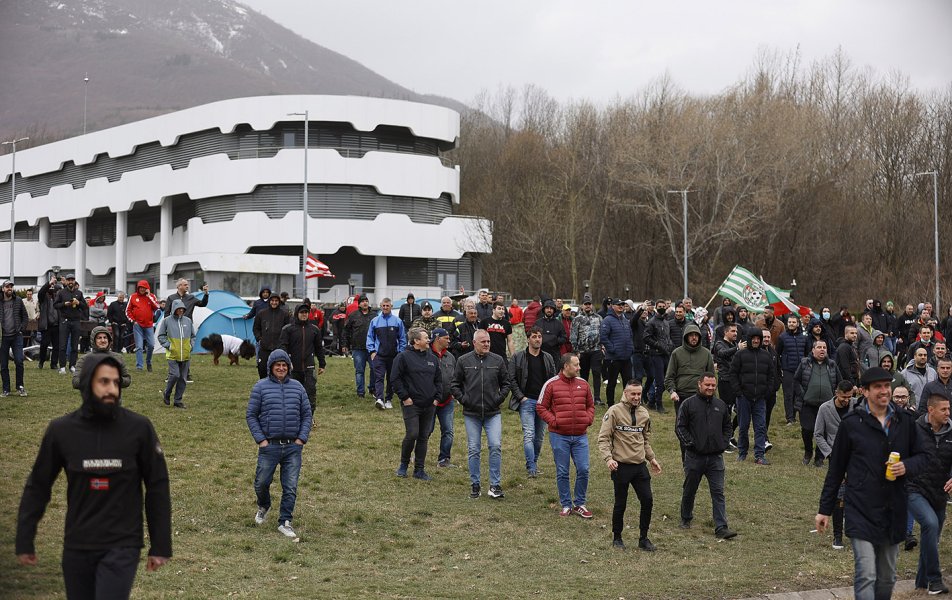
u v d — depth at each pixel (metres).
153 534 6.95
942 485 10.48
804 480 16.53
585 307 22.06
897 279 65.75
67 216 78.69
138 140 71.06
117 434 6.86
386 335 21.28
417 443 15.47
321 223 62.41
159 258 75.25
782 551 12.53
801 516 14.32
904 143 69.12
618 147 69.12
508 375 14.69
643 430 12.38
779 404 24.34
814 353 17.47
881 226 67.94
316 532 12.47
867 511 8.83
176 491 13.88
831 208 68.44
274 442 12.16
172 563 10.79
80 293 24.59
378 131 64.62
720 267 70.19
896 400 12.85
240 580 10.41
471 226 66.44
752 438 19.81
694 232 66.06
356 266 65.81
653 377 22.06
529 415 15.88
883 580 9.07
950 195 67.75
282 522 12.26
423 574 11.00
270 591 10.02
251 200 63.78
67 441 6.80
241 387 23.95
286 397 12.24
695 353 16.56
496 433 14.59
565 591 10.50
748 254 69.69
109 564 6.72
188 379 25.16
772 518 14.19
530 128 87.62
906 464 8.85
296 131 63.72
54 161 79.56
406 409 15.27
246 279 59.59
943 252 65.56
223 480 14.60
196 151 67.19
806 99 74.38
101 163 76.12
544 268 73.00
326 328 36.28
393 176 63.34
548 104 98.19
